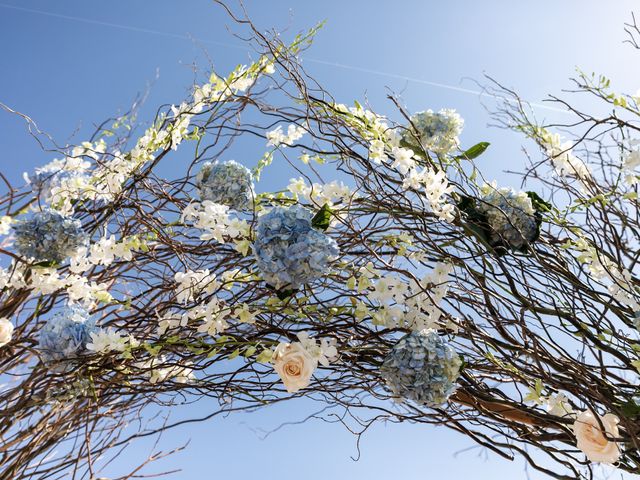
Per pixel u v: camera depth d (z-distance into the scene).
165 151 1.75
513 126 1.87
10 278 1.70
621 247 1.69
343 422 1.67
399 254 1.57
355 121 1.67
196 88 1.77
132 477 1.88
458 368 1.41
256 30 1.62
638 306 1.54
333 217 1.56
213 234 1.41
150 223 1.75
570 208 1.78
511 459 1.56
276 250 1.26
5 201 1.85
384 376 1.43
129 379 1.71
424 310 1.52
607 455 1.38
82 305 1.77
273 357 1.41
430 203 1.50
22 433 1.75
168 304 1.69
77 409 1.76
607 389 1.52
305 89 1.63
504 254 1.63
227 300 1.56
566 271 1.68
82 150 1.82
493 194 1.65
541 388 1.47
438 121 1.70
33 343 1.79
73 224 1.64
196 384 1.63
